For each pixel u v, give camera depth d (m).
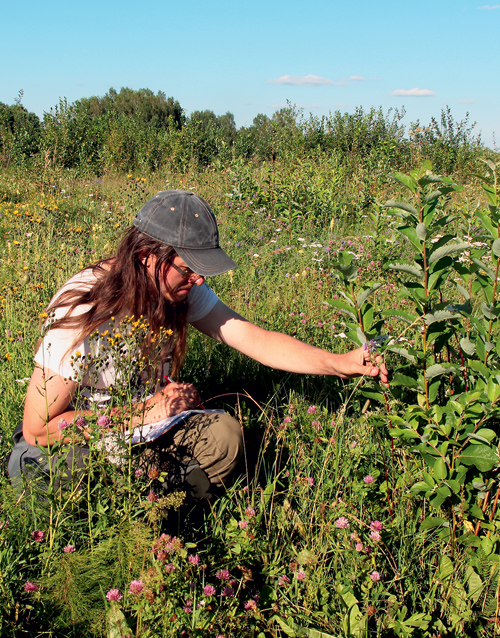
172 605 1.46
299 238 6.30
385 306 3.95
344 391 2.78
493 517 2.01
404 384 1.96
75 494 1.81
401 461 2.27
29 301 3.81
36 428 1.93
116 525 1.69
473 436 1.84
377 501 2.11
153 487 2.02
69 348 1.89
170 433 2.06
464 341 1.95
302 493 2.12
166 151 17.05
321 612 1.64
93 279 1.99
